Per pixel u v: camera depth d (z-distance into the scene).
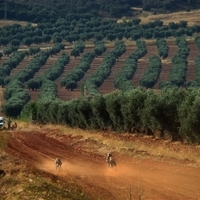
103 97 136.38
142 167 70.50
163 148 86.12
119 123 126.06
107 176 65.38
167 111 100.25
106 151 92.75
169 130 101.69
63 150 97.50
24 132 139.00
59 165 72.00
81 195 49.91
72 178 63.47
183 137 96.81
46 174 60.38
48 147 103.12
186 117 90.81
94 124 144.12
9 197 47.47
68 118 168.38
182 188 54.72
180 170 65.44
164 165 70.38
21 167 61.34
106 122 135.38
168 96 102.06
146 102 105.50
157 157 78.50
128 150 89.25
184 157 74.81
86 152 93.31
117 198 51.16
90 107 147.12
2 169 60.22
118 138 108.69
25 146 104.75
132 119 117.06
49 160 83.81
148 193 53.12
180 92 101.25
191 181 58.22
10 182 53.09
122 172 67.31
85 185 58.84
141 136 109.75
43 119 199.12
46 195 46.50
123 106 119.88
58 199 45.84
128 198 50.94
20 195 46.88
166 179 60.38
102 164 77.25
